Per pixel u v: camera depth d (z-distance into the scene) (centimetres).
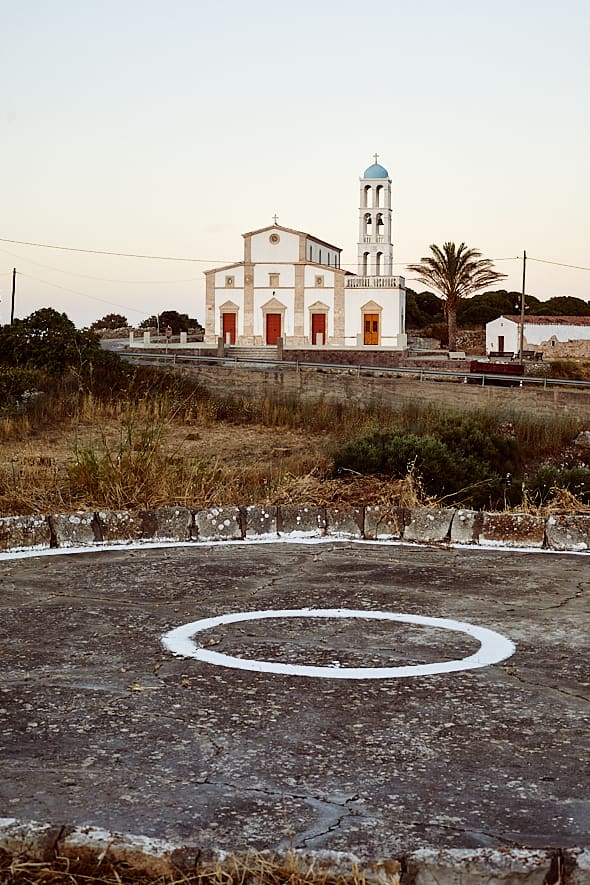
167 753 418
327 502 1244
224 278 7344
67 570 859
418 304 11206
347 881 301
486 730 454
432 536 1041
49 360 3494
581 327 8438
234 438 2916
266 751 423
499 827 347
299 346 6725
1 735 438
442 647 607
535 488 2159
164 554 947
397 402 3834
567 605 730
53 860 310
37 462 1571
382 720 467
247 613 696
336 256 8462
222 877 300
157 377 3656
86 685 519
